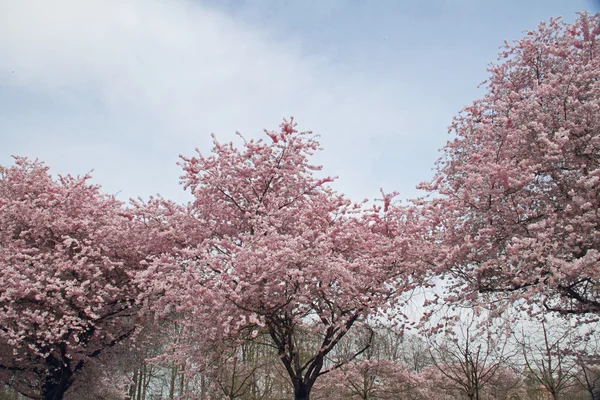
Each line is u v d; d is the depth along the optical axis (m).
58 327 11.19
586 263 7.13
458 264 9.89
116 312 13.34
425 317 9.91
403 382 19.62
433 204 10.38
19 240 12.11
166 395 22.88
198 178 12.37
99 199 14.66
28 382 14.52
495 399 19.20
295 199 12.49
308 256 9.84
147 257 11.29
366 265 10.62
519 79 11.09
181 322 10.80
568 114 9.01
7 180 13.89
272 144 12.23
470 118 11.22
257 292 9.75
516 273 8.06
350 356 12.58
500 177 8.71
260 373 17.64
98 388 15.76
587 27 10.11
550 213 8.55
